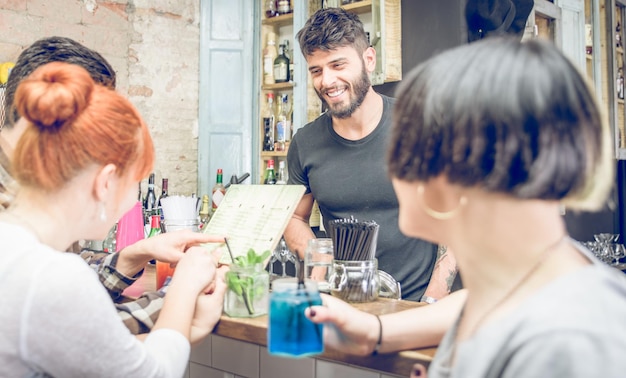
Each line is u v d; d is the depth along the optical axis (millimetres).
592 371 550
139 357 1004
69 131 990
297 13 3578
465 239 691
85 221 1049
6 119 1393
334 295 1444
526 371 585
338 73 2107
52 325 908
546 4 3404
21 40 3289
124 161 1052
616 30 4113
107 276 1497
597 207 669
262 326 1195
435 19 2873
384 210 2176
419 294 2127
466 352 653
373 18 3080
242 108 3881
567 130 617
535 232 653
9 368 912
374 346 1028
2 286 908
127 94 3732
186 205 1817
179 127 3926
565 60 646
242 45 3879
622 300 600
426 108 673
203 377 1698
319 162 2281
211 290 1288
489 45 678
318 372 1404
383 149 2162
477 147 627
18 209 1033
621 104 4156
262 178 3900
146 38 3799
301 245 2162
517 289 664
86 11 3547
